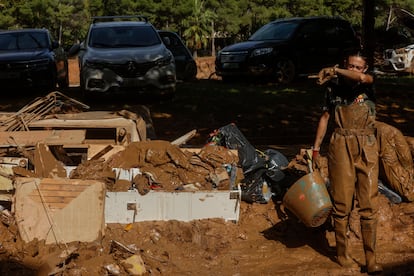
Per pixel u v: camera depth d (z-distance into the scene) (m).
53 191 6.23
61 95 8.59
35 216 6.20
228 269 5.88
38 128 7.54
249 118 13.28
